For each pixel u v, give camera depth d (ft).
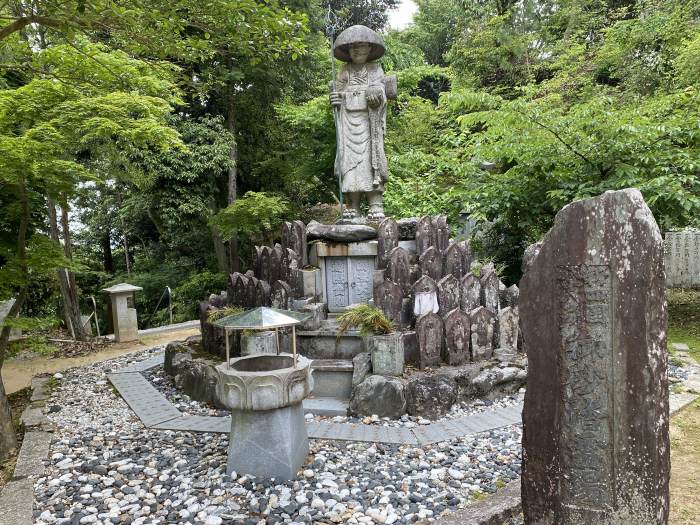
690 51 29.07
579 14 48.21
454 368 16.79
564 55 42.70
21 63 17.42
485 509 9.32
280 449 11.39
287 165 46.88
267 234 50.90
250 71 41.60
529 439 8.29
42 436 14.99
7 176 14.69
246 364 12.84
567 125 26.35
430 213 32.73
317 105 40.50
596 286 7.59
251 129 48.19
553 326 7.96
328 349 17.97
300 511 9.77
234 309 19.72
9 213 17.81
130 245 58.95
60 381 22.09
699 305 32.45
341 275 19.88
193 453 13.30
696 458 11.87
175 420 16.06
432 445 13.00
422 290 17.70
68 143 17.06
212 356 20.21
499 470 11.42
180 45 14.48
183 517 9.82
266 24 13.80
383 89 20.80
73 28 13.06
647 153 24.72
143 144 18.17
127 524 9.69
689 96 28.14
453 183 37.99
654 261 7.28
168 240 51.03
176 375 20.26
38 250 17.17
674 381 17.54
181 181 41.73
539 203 28.30
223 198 48.21
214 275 46.75
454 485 10.71
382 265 18.90
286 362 12.94
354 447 13.05
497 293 19.43
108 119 15.12
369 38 20.42
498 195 28.45
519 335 19.38
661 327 7.37
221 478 11.42
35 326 16.08
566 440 7.85
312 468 11.84
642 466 7.42
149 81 17.10
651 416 7.35
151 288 50.67
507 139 26.99
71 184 18.03
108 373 22.57
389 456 12.40
